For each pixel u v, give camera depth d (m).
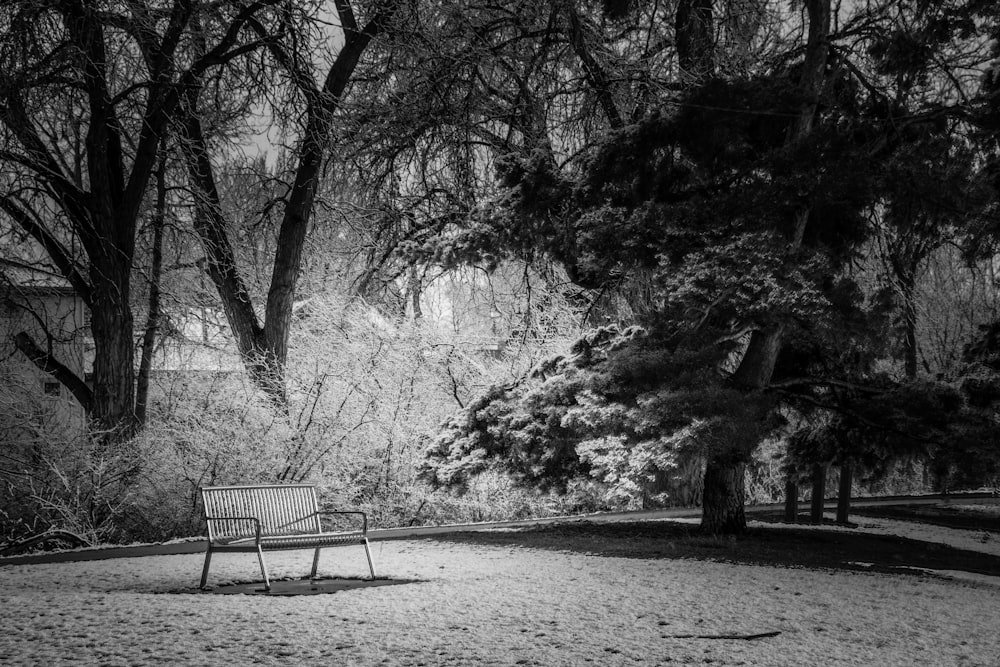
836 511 20.16
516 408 14.75
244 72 17.95
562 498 20.19
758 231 12.16
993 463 13.16
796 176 11.95
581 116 20.42
